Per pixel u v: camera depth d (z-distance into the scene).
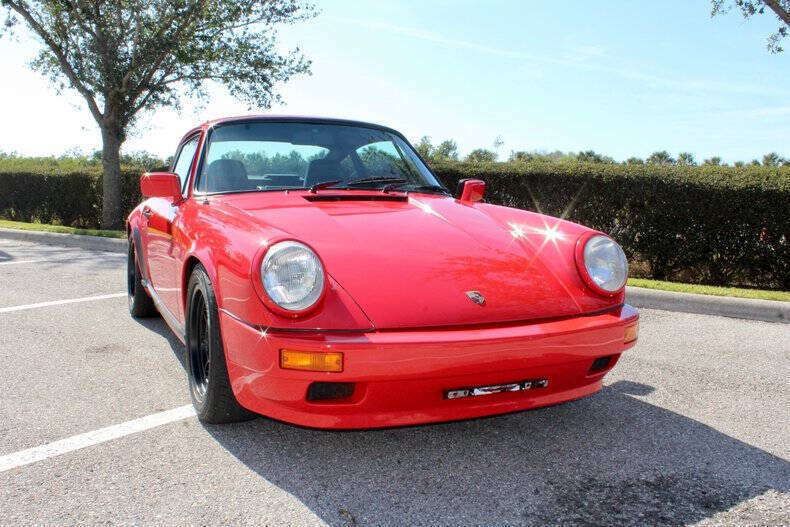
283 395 2.29
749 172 7.11
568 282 2.73
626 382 3.61
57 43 13.31
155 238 4.02
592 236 2.87
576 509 2.19
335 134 3.85
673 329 4.94
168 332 4.61
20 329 4.67
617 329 2.63
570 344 2.48
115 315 5.18
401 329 2.29
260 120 3.80
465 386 2.36
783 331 4.92
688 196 7.34
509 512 2.17
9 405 3.13
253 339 2.30
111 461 2.53
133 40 13.30
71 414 3.02
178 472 2.44
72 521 2.09
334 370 2.20
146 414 3.03
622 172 7.75
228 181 3.44
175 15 12.95
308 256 2.27
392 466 2.51
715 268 7.37
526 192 8.65
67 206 15.14
